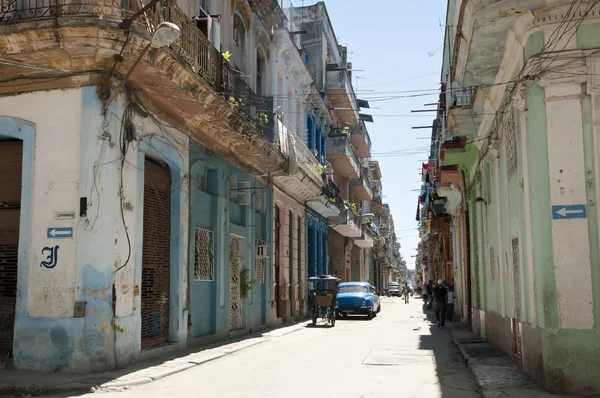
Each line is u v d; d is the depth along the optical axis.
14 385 8.36
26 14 10.05
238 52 18.33
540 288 7.92
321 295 21.84
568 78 8.00
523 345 9.20
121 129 10.60
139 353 10.94
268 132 17.94
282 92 22.58
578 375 7.55
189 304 13.38
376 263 67.19
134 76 10.73
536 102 8.16
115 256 10.18
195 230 14.03
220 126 14.03
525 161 8.60
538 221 8.00
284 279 22.62
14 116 10.43
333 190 29.62
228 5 17.20
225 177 16.09
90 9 9.78
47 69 10.10
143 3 10.77
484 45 9.12
